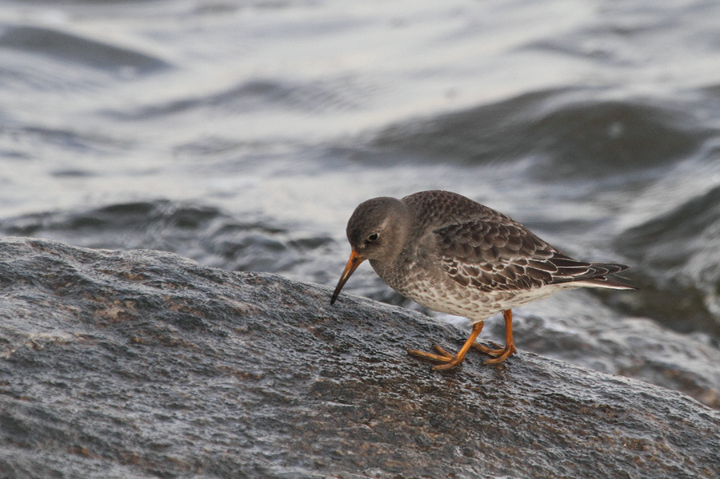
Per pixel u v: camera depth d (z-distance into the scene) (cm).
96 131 2348
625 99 2052
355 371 655
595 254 1512
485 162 1998
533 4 3459
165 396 559
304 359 656
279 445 532
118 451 487
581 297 1377
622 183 1844
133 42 3244
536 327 1141
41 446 471
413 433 581
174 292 703
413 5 4059
